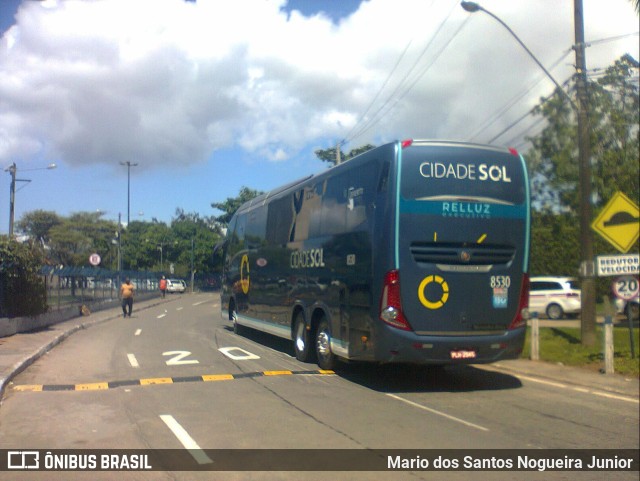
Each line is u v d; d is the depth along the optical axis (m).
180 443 7.02
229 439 7.18
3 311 18.30
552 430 7.78
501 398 9.77
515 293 10.41
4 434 7.43
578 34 14.50
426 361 9.90
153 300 47.91
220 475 5.98
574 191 20.33
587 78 15.05
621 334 17.69
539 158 20.50
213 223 101.25
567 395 10.05
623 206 12.09
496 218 10.28
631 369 11.96
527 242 10.54
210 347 15.99
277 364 12.95
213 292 76.44
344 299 11.10
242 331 19.53
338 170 11.77
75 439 7.21
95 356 14.23
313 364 12.96
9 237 18.91
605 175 19.70
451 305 10.01
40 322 20.64
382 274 9.88
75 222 63.72
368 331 10.14
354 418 8.27
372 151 10.57
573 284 25.22
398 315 9.77
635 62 19.17
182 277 74.25
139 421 8.02
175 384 10.64
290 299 14.00
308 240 13.02
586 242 14.58
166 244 81.56
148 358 13.84
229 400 9.31
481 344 10.09
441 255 10.02
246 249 18.12
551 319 24.97
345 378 11.45
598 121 19.62
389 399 9.60
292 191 14.33
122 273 41.41
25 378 11.22
